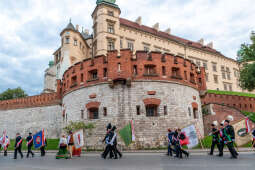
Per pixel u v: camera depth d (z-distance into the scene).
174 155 17.61
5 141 22.41
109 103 28.50
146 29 61.41
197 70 36.84
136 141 26.44
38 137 20.69
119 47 49.78
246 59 42.62
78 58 49.78
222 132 14.76
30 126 44.66
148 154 19.47
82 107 30.47
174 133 16.75
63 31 49.94
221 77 73.44
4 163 14.07
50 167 11.62
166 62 30.89
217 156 15.41
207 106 37.47
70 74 34.09
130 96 28.30
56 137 41.44
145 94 28.59
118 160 14.34
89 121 29.16
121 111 27.75
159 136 27.42
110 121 27.80
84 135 28.69
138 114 27.80
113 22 50.16
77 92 31.86
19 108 47.12
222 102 50.00
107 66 29.61
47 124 43.19
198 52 69.81
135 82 28.89
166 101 29.17
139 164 12.02
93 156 18.55
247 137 27.95
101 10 49.78
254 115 42.59
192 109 31.80
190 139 18.88
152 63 29.98
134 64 29.64
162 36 60.94
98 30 48.91
